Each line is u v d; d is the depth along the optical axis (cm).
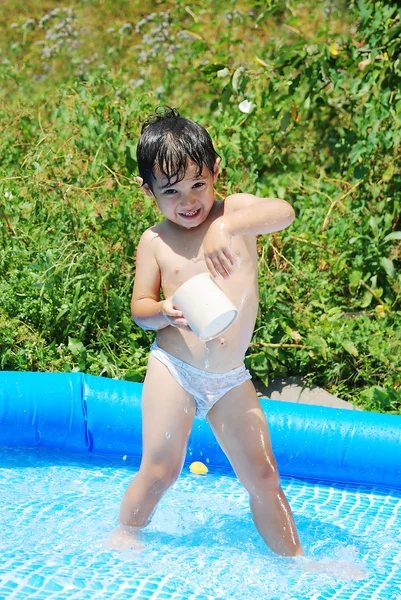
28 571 267
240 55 795
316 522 321
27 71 876
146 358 430
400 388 413
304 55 573
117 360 427
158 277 295
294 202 563
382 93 546
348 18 788
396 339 439
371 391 409
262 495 286
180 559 281
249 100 605
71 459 367
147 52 884
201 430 367
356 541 305
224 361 286
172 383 284
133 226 472
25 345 422
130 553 283
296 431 361
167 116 299
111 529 299
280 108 591
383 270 498
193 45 684
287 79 588
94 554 281
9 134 626
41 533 295
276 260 482
